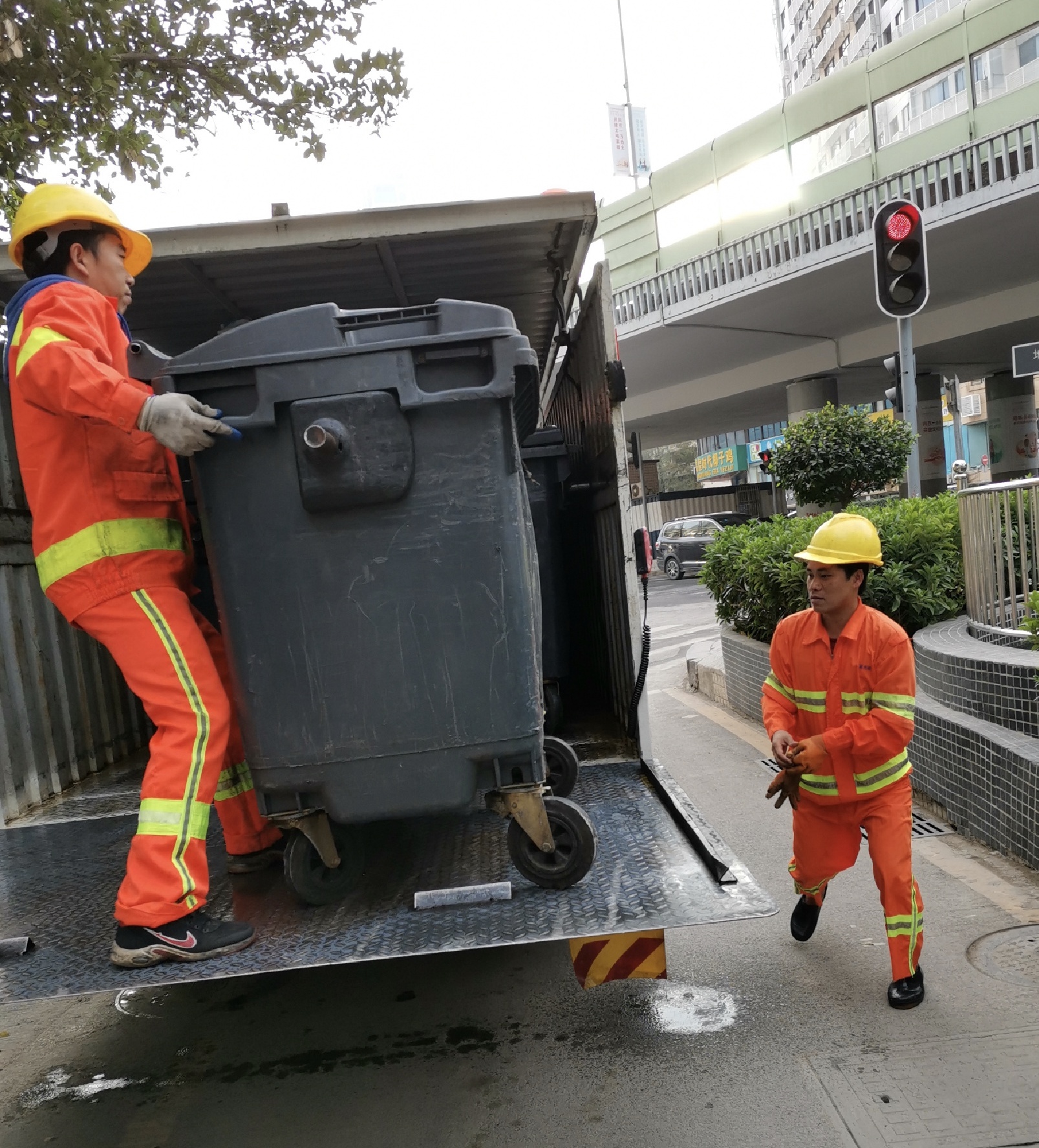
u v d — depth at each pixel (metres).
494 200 3.73
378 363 2.60
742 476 63.91
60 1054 3.46
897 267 8.03
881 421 11.37
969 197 16.12
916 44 20.61
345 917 2.85
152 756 2.66
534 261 4.73
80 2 4.20
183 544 2.89
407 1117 2.82
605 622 4.90
